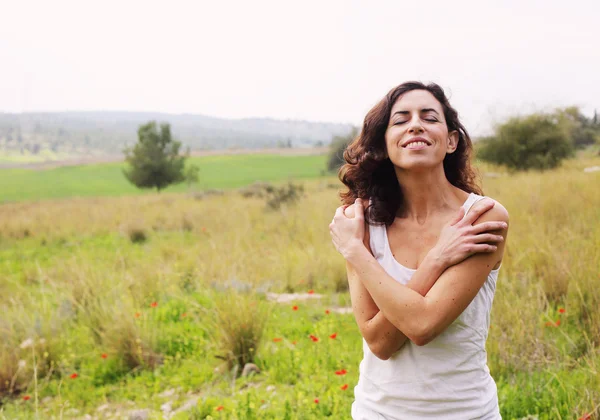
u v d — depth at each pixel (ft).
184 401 15.24
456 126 7.23
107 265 34.45
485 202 6.59
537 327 14.70
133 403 15.58
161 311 22.04
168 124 135.85
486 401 6.50
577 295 16.97
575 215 27.81
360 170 7.19
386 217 6.95
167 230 51.96
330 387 14.16
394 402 6.56
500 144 78.02
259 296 22.41
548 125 78.02
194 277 26.91
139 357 17.81
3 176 277.64
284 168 266.16
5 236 54.95
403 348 6.53
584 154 97.50
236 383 15.83
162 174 133.80
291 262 27.89
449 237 6.35
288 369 15.84
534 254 20.08
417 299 6.21
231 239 36.50
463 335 6.41
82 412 15.40
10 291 29.73
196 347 18.57
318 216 40.42
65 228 56.18
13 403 16.58
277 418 12.65
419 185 6.84
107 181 238.27
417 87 6.98
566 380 12.64
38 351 18.26
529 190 35.68
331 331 18.48
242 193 80.94
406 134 6.67
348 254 6.75
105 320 19.26
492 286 6.66
